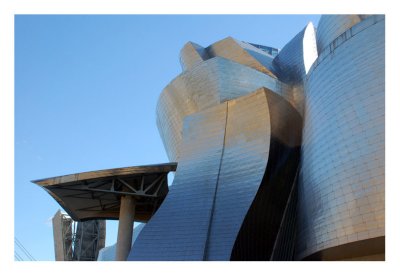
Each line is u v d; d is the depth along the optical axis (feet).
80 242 170.60
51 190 106.42
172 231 86.89
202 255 81.20
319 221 70.59
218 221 84.58
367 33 75.00
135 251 86.33
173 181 95.61
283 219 93.40
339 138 71.36
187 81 113.70
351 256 69.82
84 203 117.91
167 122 120.67
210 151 95.40
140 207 121.08
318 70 84.64
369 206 62.34
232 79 109.19
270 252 89.81
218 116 98.73
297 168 98.07
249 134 91.97
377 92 68.39
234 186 87.76
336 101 75.00
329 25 109.29
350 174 66.80
